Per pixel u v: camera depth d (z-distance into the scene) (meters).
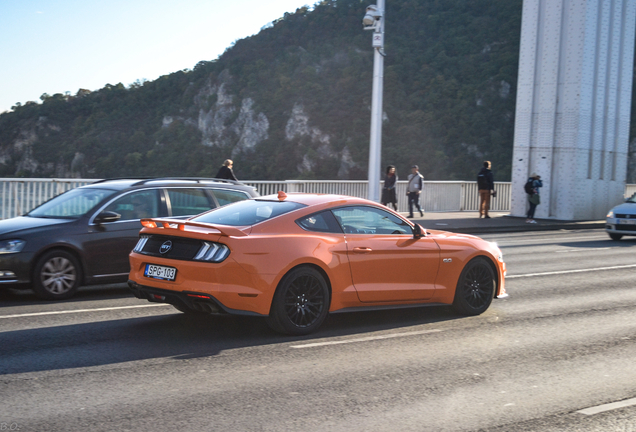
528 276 11.19
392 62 136.38
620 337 6.66
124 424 3.92
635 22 26.70
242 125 151.62
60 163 152.12
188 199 9.38
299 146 138.62
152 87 169.62
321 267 6.40
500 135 117.19
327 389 4.71
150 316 7.23
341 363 5.45
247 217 6.50
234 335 6.39
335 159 132.50
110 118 160.12
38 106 162.12
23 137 155.50
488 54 131.75
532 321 7.42
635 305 8.58
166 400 4.39
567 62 24.86
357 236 6.76
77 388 4.63
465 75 129.75
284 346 5.98
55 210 8.80
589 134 25.33
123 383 4.77
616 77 26.23
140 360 5.42
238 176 144.88
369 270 6.73
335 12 166.75
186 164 152.75
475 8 145.38
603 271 11.95
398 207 25.78
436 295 7.32
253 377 4.98
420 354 5.82
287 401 4.42
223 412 4.17
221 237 5.95
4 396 4.43
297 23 169.50
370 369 5.29
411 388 4.79
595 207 26.00
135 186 9.02
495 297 7.95
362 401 4.46
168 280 6.11
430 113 123.81
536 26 25.17
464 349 6.05
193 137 157.75
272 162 141.62
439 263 7.30
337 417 4.12
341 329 6.81
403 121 126.19
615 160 26.78
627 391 4.82
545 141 25.23
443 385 4.88
